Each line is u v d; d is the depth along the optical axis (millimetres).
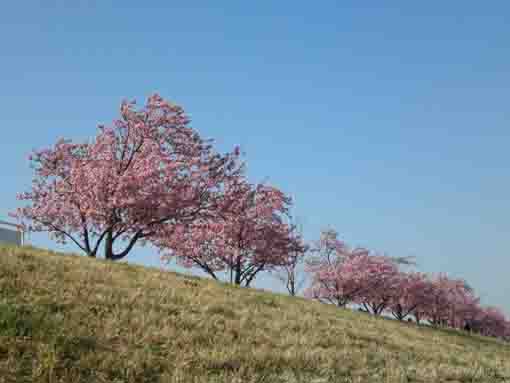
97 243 31734
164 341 9492
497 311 110125
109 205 30203
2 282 10078
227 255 41562
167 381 7789
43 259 13766
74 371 7270
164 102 34125
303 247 45844
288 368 9500
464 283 81812
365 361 11406
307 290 58938
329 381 9398
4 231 21188
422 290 72312
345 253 59031
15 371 6875
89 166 32062
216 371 8656
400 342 15633
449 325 92500
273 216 43969
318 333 13336
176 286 15359
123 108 33531
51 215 33031
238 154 36625
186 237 41500
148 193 30516
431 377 11367
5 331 7672
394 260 62531
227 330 11258
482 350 23078
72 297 10523
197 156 34625
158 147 33188
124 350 8438
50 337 7984
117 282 13273
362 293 59250
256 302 16719
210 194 34406
